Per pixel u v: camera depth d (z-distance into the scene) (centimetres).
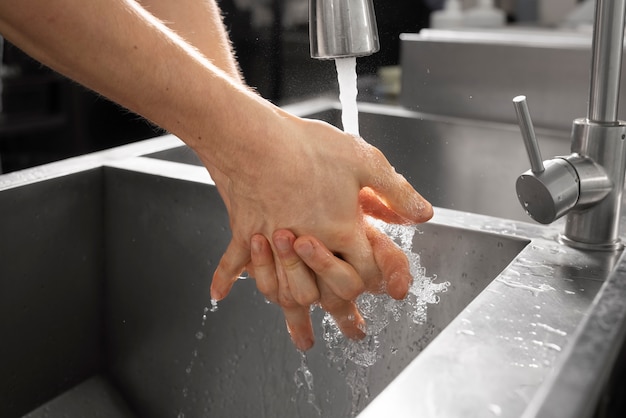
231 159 79
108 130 251
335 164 80
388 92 155
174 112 77
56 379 107
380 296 93
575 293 74
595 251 83
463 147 134
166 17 93
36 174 105
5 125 237
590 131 81
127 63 73
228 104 77
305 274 82
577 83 131
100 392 111
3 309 100
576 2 241
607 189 82
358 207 83
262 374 104
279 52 134
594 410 57
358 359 96
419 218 83
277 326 102
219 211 104
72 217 107
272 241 82
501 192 133
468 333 67
